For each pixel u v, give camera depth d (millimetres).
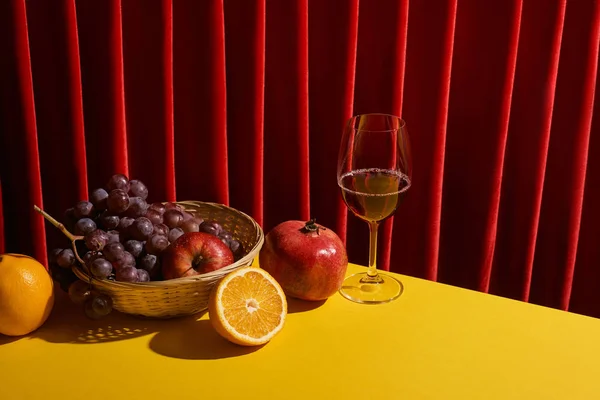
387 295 1081
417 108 1542
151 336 995
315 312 1043
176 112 1445
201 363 938
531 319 1023
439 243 1739
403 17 1427
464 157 1628
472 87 1556
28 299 958
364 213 1042
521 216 1671
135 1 1322
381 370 921
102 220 1033
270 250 1052
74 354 957
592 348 962
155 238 1010
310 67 1487
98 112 1375
